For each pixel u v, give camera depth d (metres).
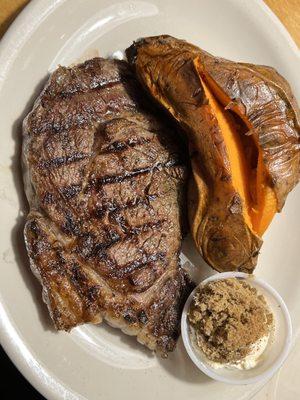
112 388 0.19
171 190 0.19
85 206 0.18
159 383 0.20
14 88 0.19
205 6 0.22
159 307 0.19
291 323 0.21
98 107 0.19
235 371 0.20
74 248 0.18
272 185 0.18
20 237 0.18
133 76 0.20
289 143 0.18
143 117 0.19
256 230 0.19
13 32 0.18
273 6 0.23
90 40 0.20
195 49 0.19
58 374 0.18
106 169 0.18
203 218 0.19
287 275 0.22
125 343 0.20
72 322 0.18
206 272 0.21
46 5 0.19
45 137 0.18
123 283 0.18
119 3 0.20
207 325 0.19
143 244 0.18
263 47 0.22
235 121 0.19
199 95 0.18
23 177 0.18
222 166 0.18
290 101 0.19
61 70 0.18
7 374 0.20
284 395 0.23
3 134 0.18
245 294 0.19
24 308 0.18
